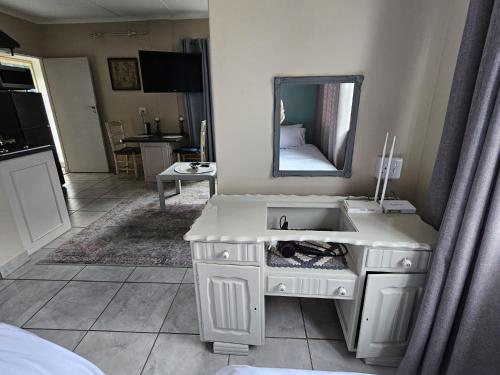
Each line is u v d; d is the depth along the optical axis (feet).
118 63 14.92
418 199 4.95
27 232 7.33
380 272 3.93
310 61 4.49
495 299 3.19
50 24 14.30
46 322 5.32
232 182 5.31
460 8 3.81
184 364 4.48
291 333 5.01
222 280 4.13
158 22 13.96
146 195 12.50
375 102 4.63
